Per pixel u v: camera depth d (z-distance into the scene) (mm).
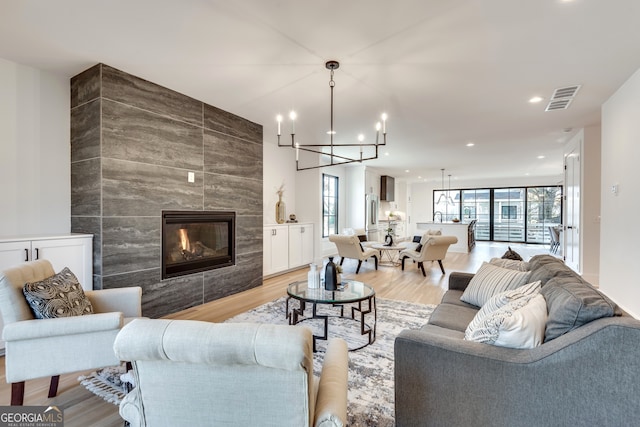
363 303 3998
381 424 1723
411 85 3328
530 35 2396
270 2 2039
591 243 5027
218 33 2406
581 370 1188
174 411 986
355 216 8914
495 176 11375
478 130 5098
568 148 5926
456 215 12906
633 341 1121
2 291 1733
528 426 1268
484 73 3041
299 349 855
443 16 2170
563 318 1361
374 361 2441
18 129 2930
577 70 2998
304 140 5871
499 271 2484
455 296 2754
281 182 6633
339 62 2840
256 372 920
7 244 2518
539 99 3734
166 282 3516
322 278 3178
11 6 2086
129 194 3148
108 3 2061
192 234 3891
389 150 6648
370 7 2076
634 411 1119
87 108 3043
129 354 912
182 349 883
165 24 2297
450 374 1397
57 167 3146
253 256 4820
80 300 2059
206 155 3977
